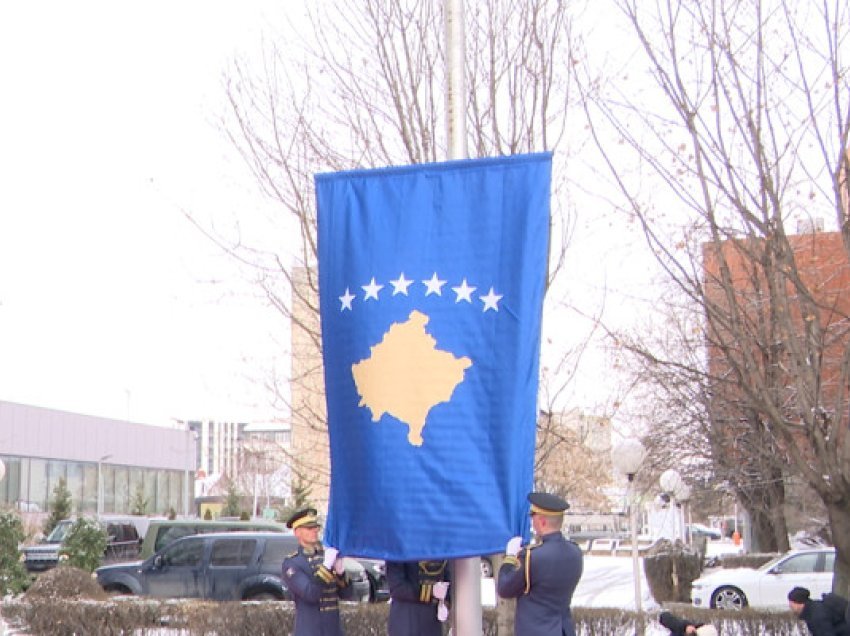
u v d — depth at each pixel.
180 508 81.69
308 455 25.09
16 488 59.47
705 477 29.00
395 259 7.55
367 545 7.40
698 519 71.62
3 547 23.52
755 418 13.47
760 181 9.97
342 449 7.62
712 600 23.64
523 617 7.37
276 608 14.99
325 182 7.86
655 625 16.14
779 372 11.07
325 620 9.04
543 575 7.29
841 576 10.93
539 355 7.29
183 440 82.81
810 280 12.32
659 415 35.84
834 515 10.64
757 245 10.09
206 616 15.04
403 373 7.41
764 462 15.30
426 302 7.44
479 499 7.17
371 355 7.51
